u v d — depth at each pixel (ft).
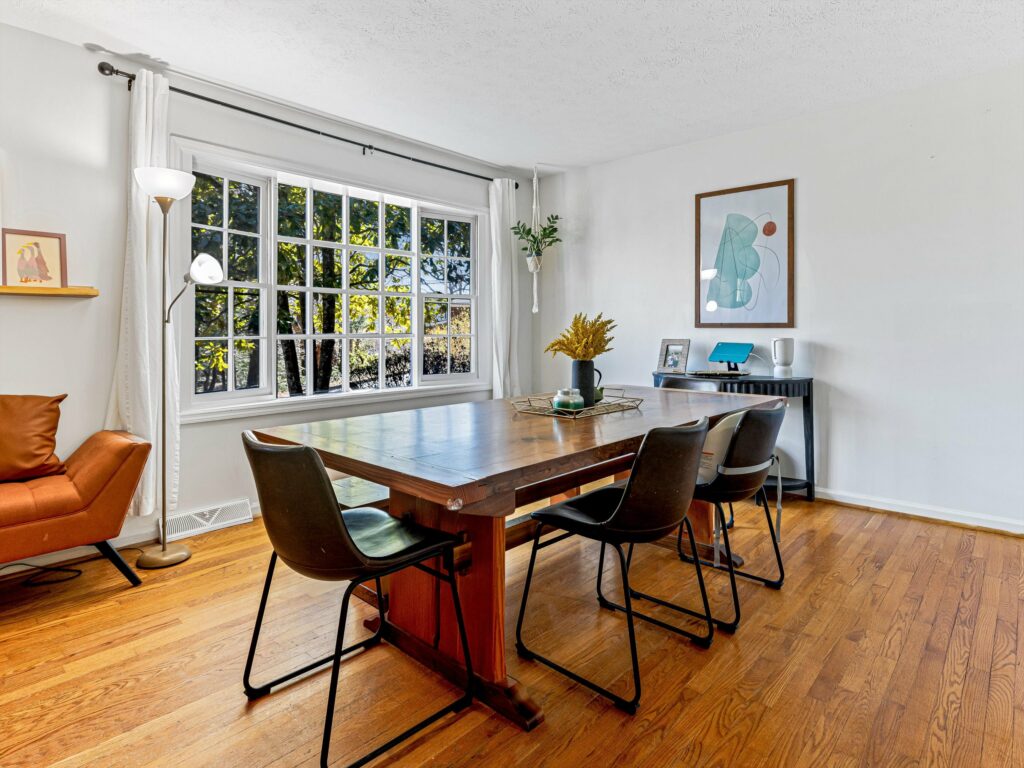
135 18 8.30
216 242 11.04
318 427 7.07
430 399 14.69
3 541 7.04
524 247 16.84
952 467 10.83
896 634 6.72
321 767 4.57
